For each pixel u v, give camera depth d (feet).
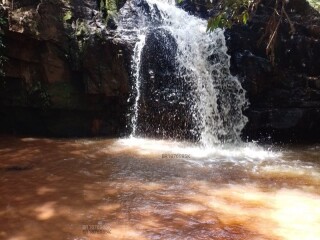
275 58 26.66
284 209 11.87
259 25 27.27
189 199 12.47
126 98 23.77
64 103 22.80
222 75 25.71
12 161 16.53
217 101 25.29
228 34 26.53
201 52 25.80
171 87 24.48
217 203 12.20
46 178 14.23
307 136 26.40
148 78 24.11
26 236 9.43
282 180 15.24
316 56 27.81
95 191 12.95
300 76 26.99
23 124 23.38
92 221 10.44
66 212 11.00
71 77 23.11
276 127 25.43
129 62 23.65
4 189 12.80
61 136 23.31
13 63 21.88
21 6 21.39
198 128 24.47
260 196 13.08
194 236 9.68
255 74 25.58
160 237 9.56
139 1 27.22
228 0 17.51
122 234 9.69
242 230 10.16
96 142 21.84
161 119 24.04
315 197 13.14
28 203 11.59
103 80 22.89
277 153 21.11
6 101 22.49
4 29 20.74
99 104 23.77
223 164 17.81
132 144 21.68
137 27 25.89
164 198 12.48
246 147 22.81
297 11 29.53
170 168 16.52
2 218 10.44
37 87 22.34
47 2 22.03
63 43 22.50
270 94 26.53
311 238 9.83
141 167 16.48
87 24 23.52
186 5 30.83
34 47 21.97
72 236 9.50
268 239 9.67
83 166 16.20
